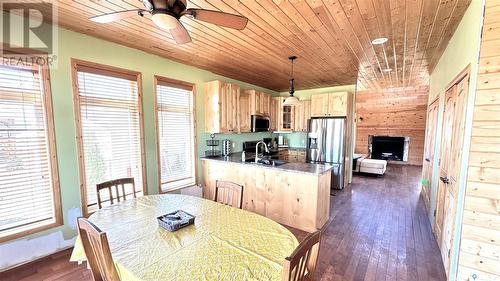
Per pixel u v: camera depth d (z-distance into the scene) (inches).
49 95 92.3
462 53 84.1
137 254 51.8
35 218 92.4
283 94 254.8
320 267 90.1
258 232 62.4
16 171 87.1
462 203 71.9
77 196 102.1
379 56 129.1
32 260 90.6
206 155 167.0
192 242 57.1
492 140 64.6
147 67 126.3
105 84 111.2
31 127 89.7
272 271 46.0
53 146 94.1
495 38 62.7
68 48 96.3
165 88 139.1
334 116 199.9
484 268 67.5
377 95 313.4
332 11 79.5
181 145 151.3
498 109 63.3
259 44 111.3
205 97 162.9
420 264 92.0
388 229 123.5
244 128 185.0
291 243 56.8
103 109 111.1
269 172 133.9
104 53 108.0
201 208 80.0
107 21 64.4
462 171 74.4
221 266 47.4
